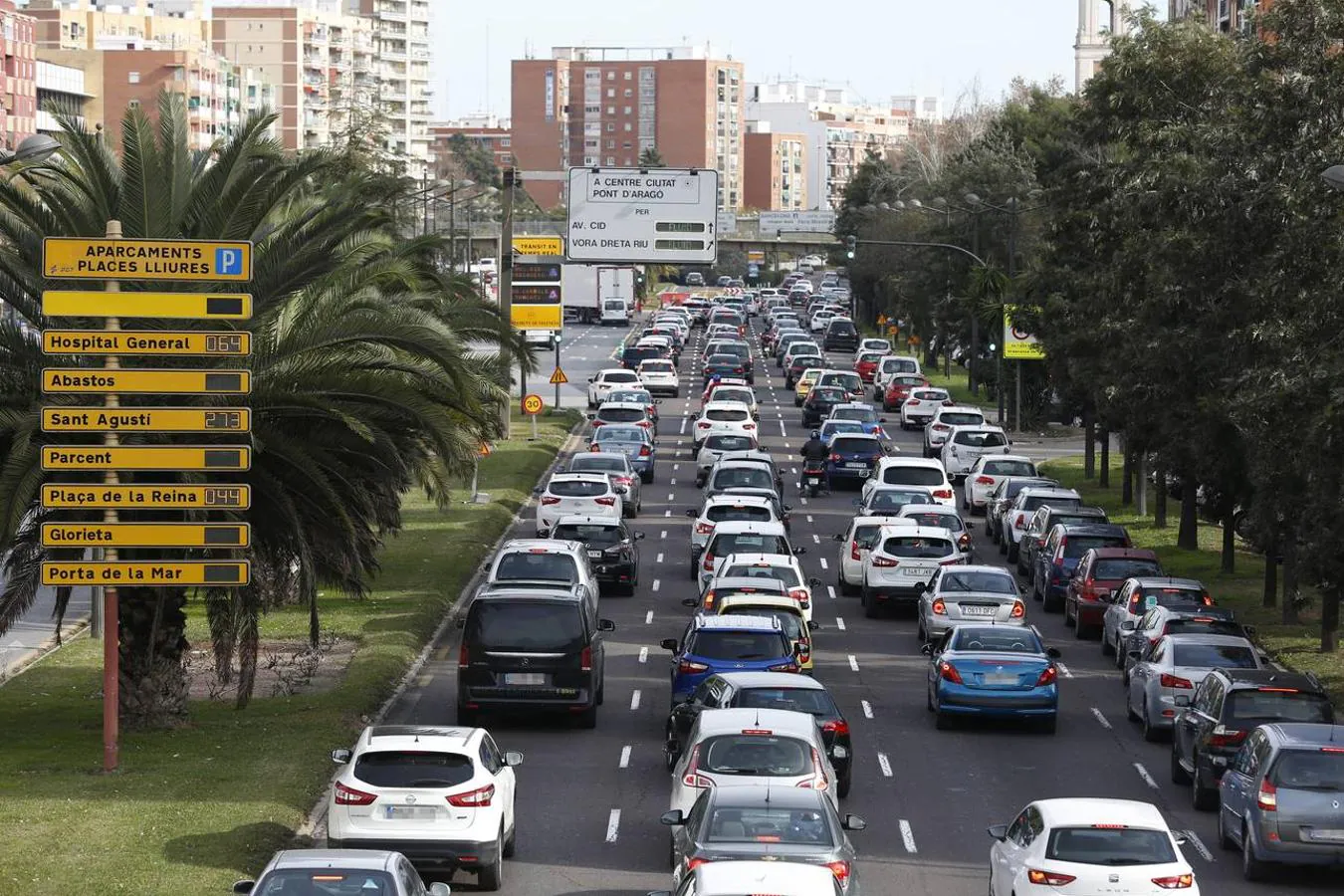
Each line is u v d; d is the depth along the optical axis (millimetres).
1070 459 108938
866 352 153750
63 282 38750
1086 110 73875
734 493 72562
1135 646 47719
